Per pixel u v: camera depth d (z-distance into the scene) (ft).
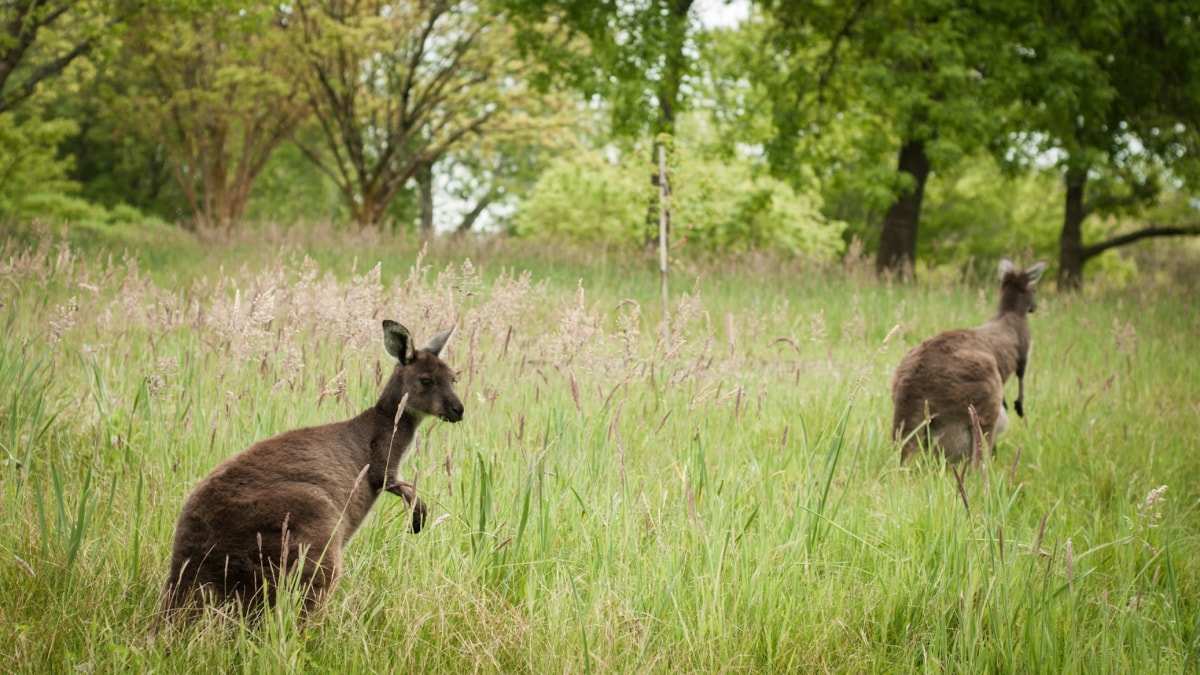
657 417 31.94
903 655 20.57
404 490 21.16
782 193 128.67
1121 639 20.06
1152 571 25.84
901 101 86.74
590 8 92.27
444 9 122.21
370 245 82.84
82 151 193.16
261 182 192.44
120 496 24.89
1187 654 20.27
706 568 22.35
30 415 27.91
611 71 89.25
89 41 83.82
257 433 26.81
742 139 99.45
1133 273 142.61
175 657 16.99
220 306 31.07
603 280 68.69
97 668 16.96
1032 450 36.37
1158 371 50.70
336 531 19.02
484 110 139.54
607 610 20.43
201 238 94.22
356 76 127.85
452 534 23.45
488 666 18.45
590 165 135.54
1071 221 116.67
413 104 139.54
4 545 21.48
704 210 51.29
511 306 34.09
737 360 35.32
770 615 20.56
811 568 23.52
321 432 20.70
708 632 20.29
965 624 19.99
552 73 94.73
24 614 19.29
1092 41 99.09
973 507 27.40
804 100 101.81
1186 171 106.11
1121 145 108.99
